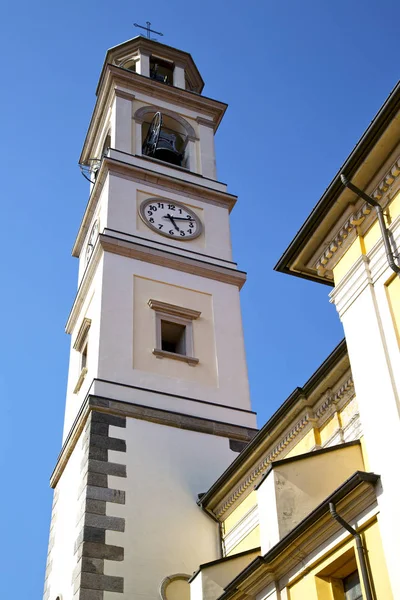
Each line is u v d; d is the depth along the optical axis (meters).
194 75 36.19
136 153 29.80
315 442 16.55
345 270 13.74
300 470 13.83
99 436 21.06
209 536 20.47
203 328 25.38
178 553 19.78
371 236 13.31
